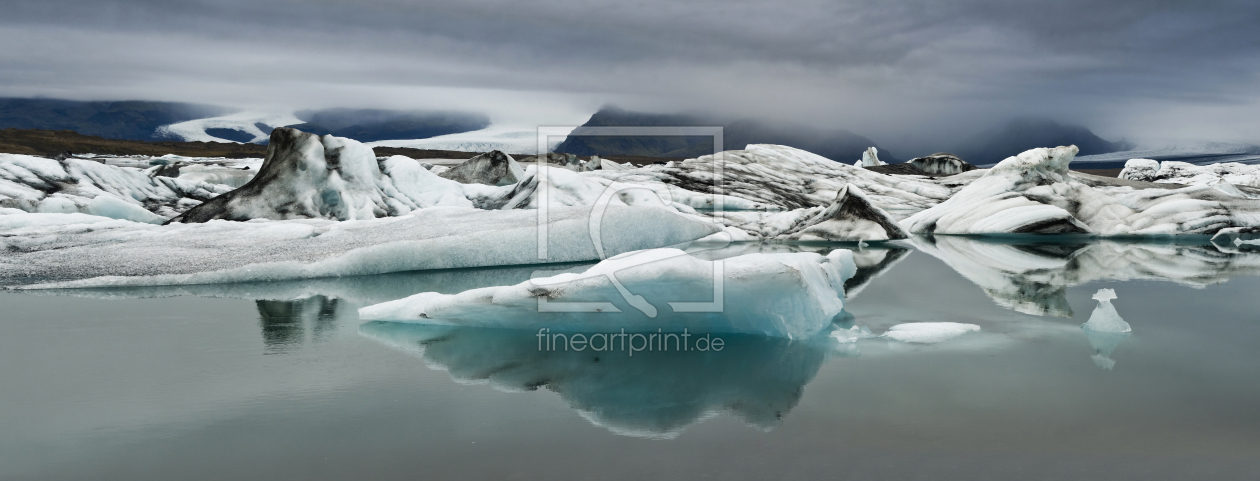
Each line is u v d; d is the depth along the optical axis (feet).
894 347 16.83
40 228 35.22
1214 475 9.18
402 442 10.37
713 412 11.88
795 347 16.79
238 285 26.55
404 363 15.05
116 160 108.06
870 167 117.29
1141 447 10.18
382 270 30.09
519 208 50.34
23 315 20.36
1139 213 52.47
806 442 10.39
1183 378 13.99
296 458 9.76
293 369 14.47
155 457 9.78
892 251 42.27
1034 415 11.63
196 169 72.23
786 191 76.33
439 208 40.01
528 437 10.62
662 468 9.41
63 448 10.11
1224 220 50.03
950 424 11.18
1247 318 20.66
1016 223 51.29
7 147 182.29
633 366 14.98
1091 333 18.47
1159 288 26.94
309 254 29.81
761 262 17.56
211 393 12.76
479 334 18.07
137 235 34.30
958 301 23.80
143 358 15.35
